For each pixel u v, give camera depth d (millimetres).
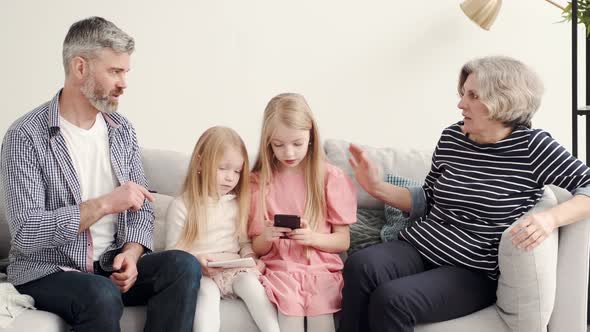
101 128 2266
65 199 2141
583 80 3365
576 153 2721
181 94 3275
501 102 2145
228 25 3244
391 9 3260
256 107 3299
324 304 2182
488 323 2090
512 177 2197
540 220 2016
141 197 2104
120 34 2158
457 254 2197
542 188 2195
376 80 3299
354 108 3314
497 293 2115
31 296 2041
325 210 2428
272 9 3242
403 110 3320
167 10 3221
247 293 2168
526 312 2033
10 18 3193
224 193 2402
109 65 2143
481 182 2223
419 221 2352
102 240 2232
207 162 2361
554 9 3285
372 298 2074
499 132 2229
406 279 2086
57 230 2021
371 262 2146
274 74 3281
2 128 3250
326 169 2471
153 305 2086
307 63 3277
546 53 3318
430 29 3273
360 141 3338
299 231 2285
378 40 3275
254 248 2393
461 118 3322
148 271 2131
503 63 2191
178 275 2074
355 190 2469
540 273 2008
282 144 2365
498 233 2180
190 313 2066
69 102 2197
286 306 2152
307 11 3248
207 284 2203
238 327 2143
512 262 2021
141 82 3256
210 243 2365
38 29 3203
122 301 2078
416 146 3348
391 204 2402
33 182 2084
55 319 1984
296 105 2371
